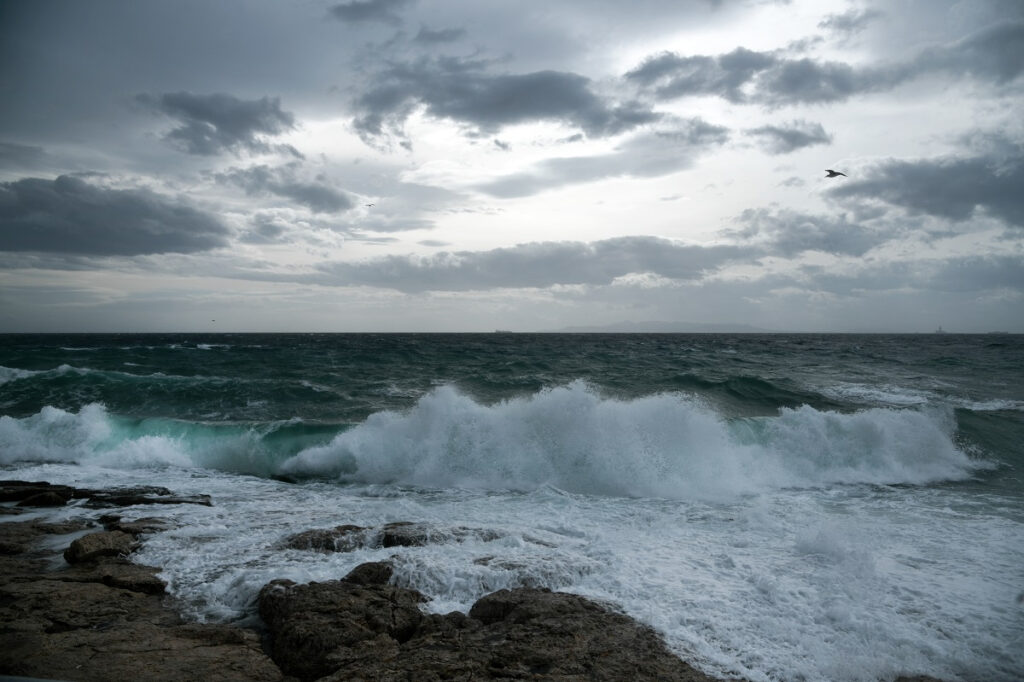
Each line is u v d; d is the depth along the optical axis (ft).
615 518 33.86
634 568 24.57
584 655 17.13
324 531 27.50
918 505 37.32
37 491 35.94
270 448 50.16
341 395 71.61
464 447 46.47
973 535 30.55
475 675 15.89
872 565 25.50
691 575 24.08
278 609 19.80
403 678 15.70
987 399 71.82
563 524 31.99
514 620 19.45
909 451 48.57
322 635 17.92
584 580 23.04
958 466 47.65
